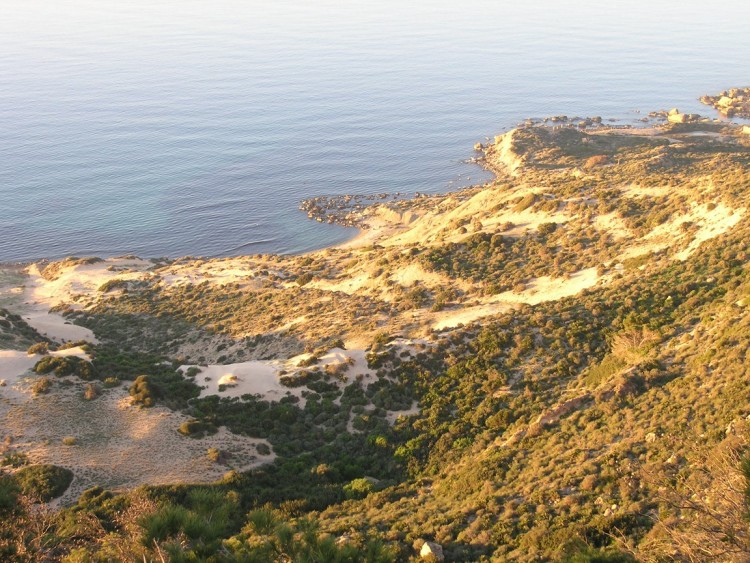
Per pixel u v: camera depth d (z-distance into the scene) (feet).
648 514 85.05
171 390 170.81
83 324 281.13
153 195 541.34
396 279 268.41
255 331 249.75
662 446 103.19
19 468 127.24
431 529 99.71
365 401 165.89
